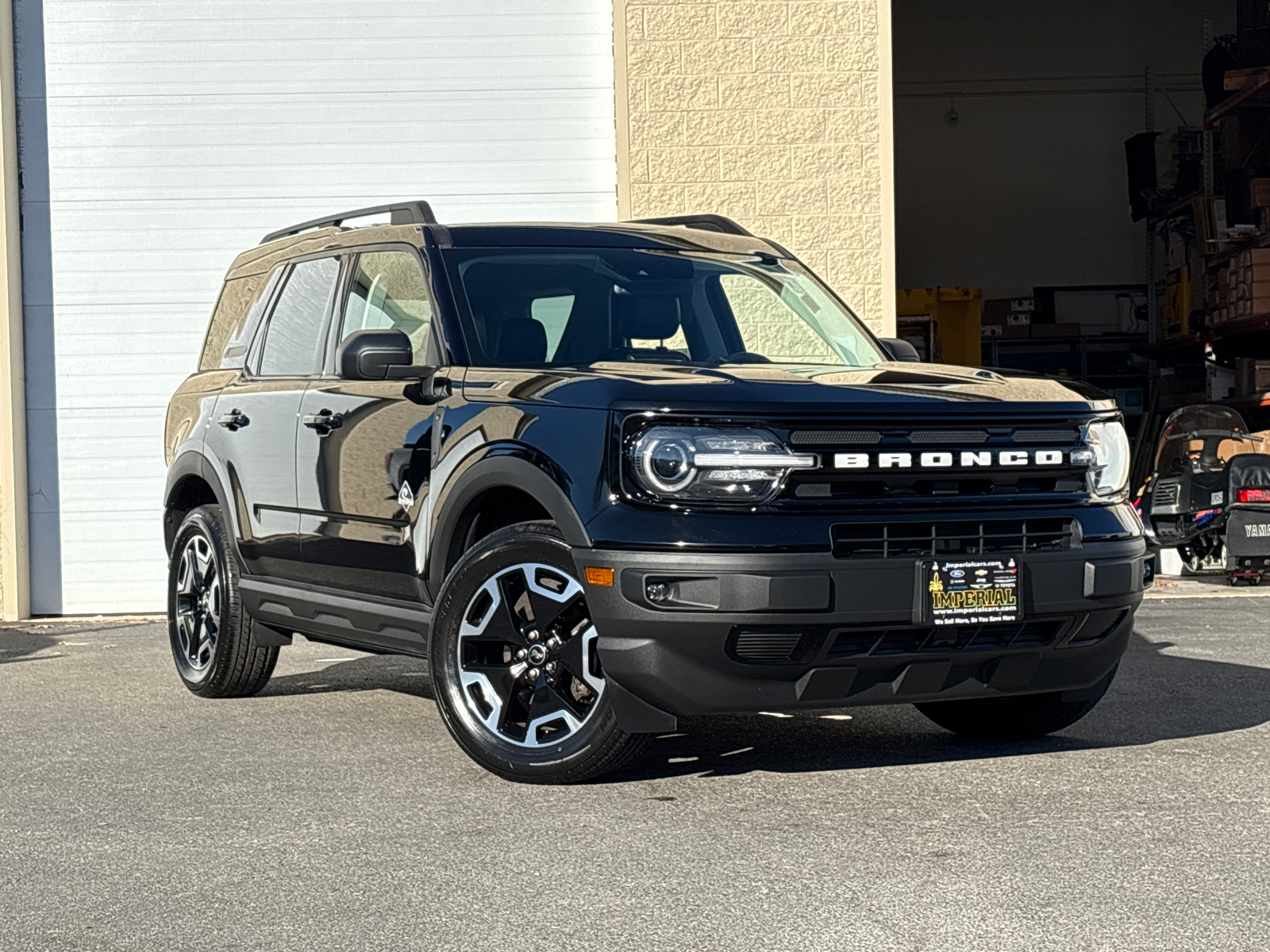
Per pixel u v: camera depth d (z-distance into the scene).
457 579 4.62
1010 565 4.31
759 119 10.25
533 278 5.33
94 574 10.23
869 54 10.24
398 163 10.30
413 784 4.57
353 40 10.27
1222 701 5.80
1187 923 3.11
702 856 3.69
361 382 5.39
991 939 3.03
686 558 4.09
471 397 4.77
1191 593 10.11
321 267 6.05
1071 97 21.05
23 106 10.20
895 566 4.18
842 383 4.42
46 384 10.20
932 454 4.29
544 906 3.32
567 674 4.51
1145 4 21.03
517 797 4.37
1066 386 4.72
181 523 6.87
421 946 3.08
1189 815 4.01
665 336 5.32
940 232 21.12
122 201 10.23
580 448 4.30
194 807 4.36
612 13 10.24
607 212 10.35
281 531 5.79
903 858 3.64
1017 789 4.36
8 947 3.14
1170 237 19.47
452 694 4.65
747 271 5.79
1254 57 16.48
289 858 3.77
